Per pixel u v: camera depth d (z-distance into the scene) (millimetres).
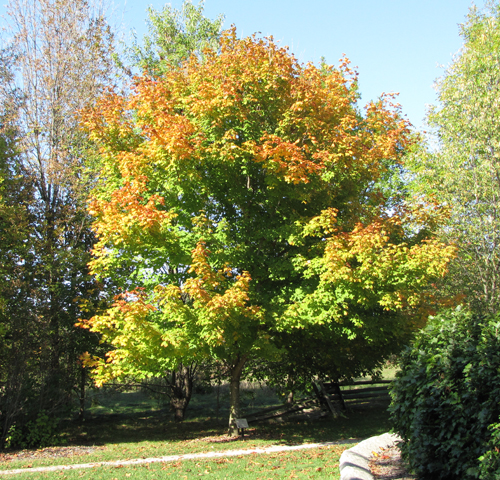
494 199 16234
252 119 12172
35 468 10164
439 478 6023
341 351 15797
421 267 10781
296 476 7793
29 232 17562
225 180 12047
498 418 5277
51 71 20125
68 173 18266
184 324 11078
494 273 16125
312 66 13375
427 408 5980
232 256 11562
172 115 12320
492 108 16781
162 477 8289
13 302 15945
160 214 10344
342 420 16375
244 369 17938
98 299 17281
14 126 18438
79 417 18438
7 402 13891
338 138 11648
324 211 11094
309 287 11500
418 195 19062
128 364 11492
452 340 6078
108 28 21500
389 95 14180
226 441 12945
